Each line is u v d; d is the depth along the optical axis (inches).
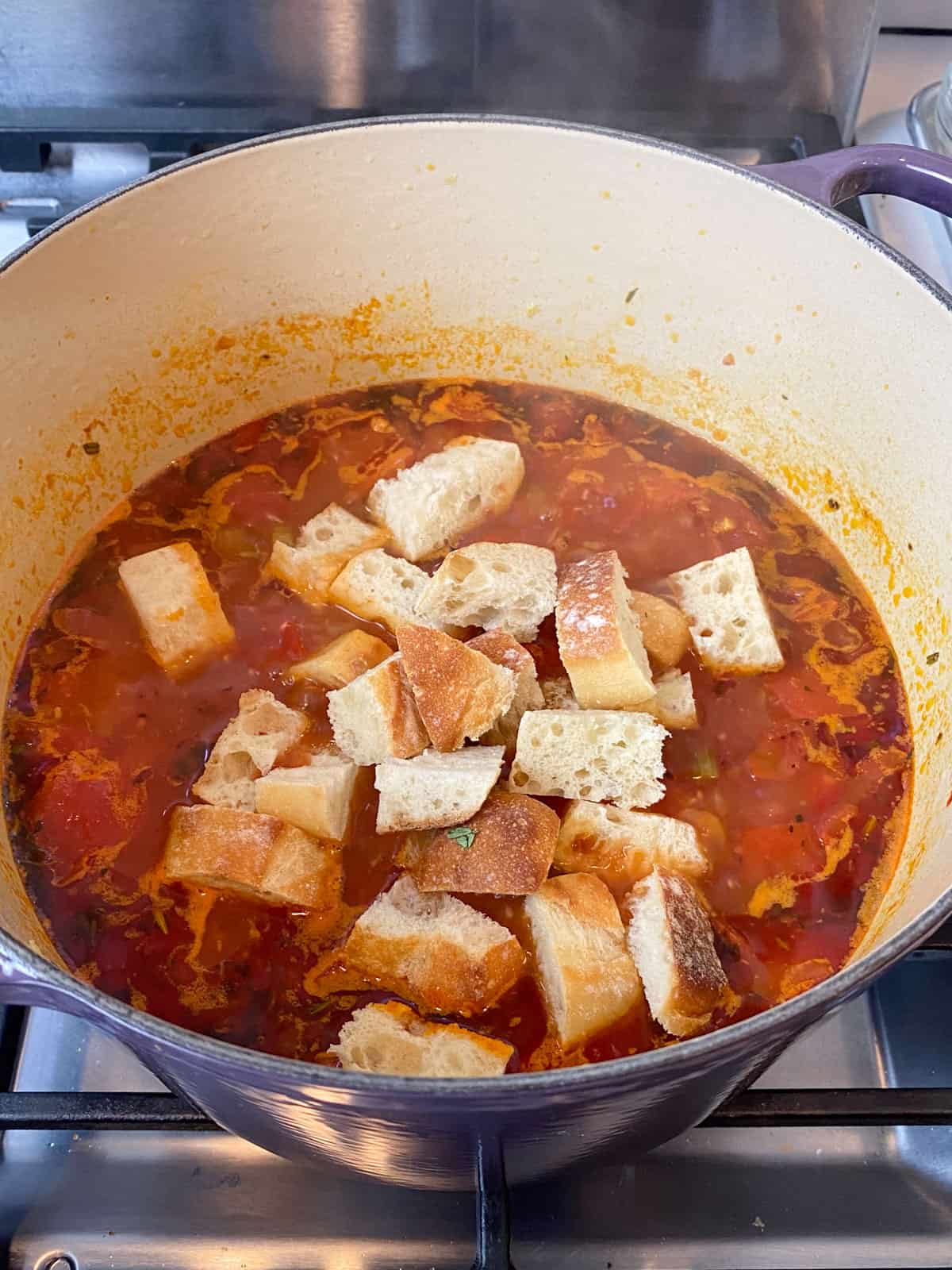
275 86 15.8
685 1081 7.1
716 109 16.2
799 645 11.9
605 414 14.2
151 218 11.8
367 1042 8.7
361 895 9.9
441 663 10.2
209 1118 8.8
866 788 10.8
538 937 9.4
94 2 14.7
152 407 13.1
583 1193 9.6
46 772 10.6
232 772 10.6
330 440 13.8
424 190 12.8
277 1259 9.2
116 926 9.7
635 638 11.1
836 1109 9.1
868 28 15.2
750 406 13.4
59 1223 9.3
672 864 10.0
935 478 11.5
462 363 14.5
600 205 12.8
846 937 9.9
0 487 11.4
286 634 11.7
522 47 15.6
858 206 15.6
